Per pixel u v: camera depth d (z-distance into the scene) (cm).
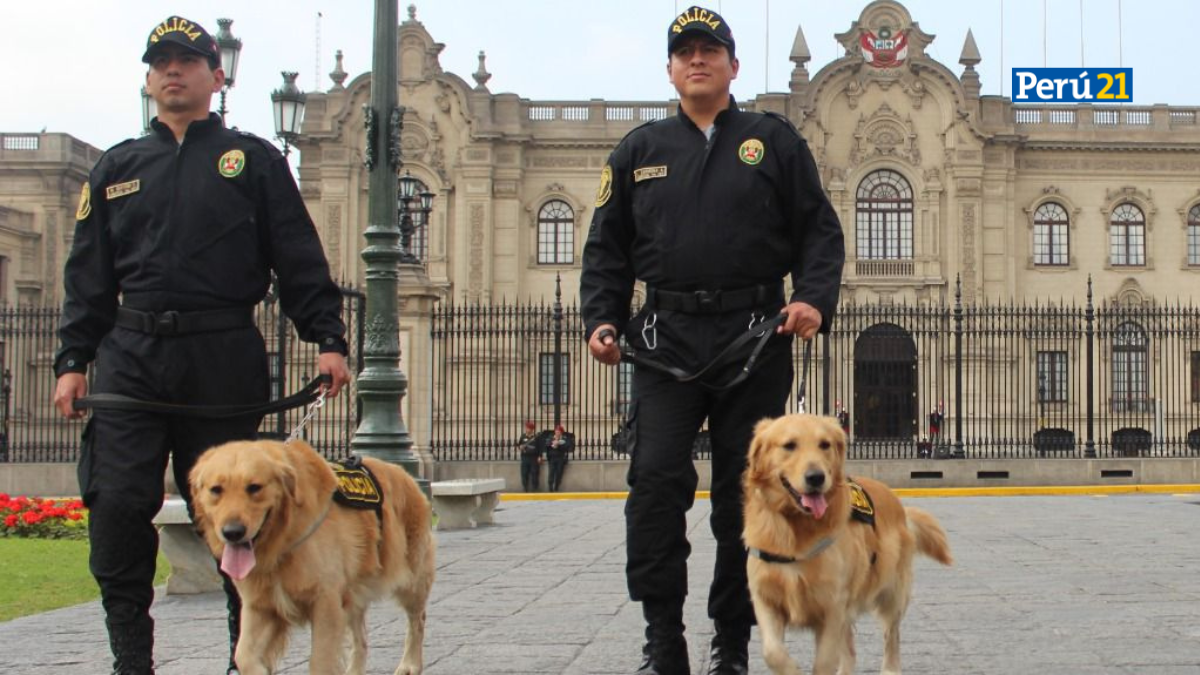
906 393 4834
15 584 1084
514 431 3694
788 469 514
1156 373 4234
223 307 580
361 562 536
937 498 2467
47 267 5256
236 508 474
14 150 5291
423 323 2484
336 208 5009
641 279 609
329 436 2581
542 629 800
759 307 584
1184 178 5178
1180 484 2759
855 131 5109
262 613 503
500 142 5116
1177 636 765
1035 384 4744
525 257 5134
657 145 597
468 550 1359
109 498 550
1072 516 1875
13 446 2758
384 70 1583
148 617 563
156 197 579
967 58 5122
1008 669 661
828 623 526
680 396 578
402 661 623
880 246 5109
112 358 571
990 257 5066
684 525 578
